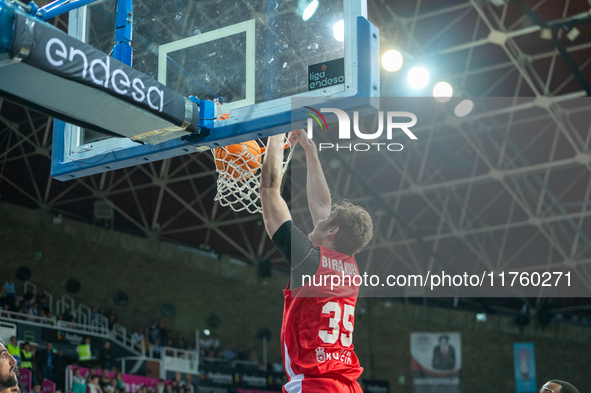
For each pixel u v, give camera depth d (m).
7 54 2.56
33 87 2.88
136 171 16.58
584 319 18.92
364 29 3.07
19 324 13.04
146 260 17.30
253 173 3.82
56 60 2.72
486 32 13.17
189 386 15.48
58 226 15.71
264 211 2.64
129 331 16.44
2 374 2.33
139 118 3.21
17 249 14.99
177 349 16.41
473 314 19.73
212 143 3.42
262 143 4.09
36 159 15.31
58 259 15.65
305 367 2.41
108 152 3.70
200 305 18.06
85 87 2.87
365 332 20.05
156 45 3.69
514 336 19.52
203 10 3.61
